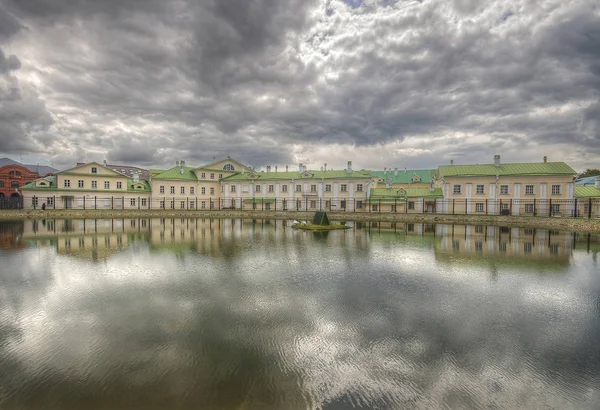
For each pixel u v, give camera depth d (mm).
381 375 4504
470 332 5875
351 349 5219
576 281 9289
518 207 37312
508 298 7758
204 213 41281
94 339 5504
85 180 46125
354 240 18234
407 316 6602
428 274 10078
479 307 7145
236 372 4547
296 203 49875
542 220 28234
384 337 5648
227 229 24359
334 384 4297
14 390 4105
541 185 36719
